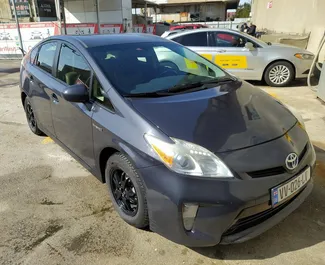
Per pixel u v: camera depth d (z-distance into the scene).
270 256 2.16
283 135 2.26
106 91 2.51
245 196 1.89
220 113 2.33
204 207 1.89
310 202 2.74
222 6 41.12
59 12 13.64
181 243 2.02
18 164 3.61
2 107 5.96
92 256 2.19
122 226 2.49
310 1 9.80
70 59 3.08
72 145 3.10
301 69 7.05
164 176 1.97
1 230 2.48
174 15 42.03
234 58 7.20
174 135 2.05
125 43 3.12
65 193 2.99
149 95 2.50
